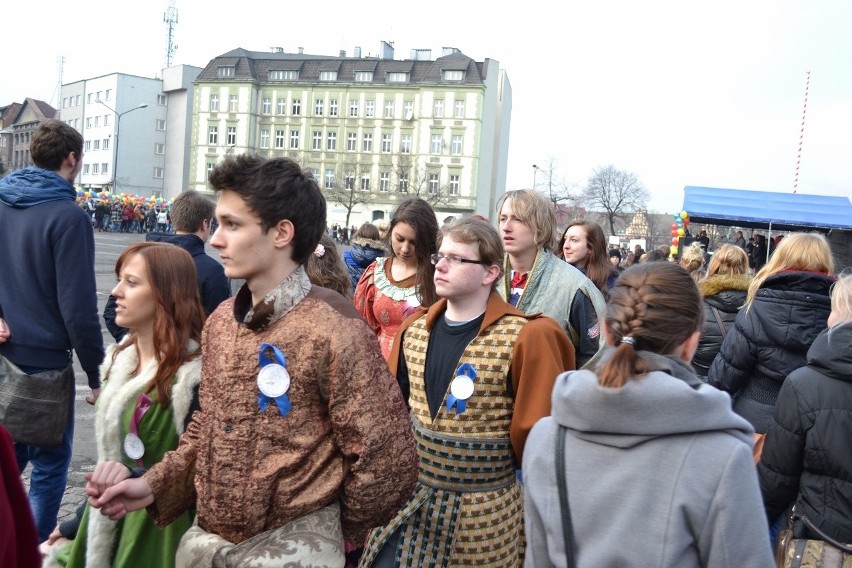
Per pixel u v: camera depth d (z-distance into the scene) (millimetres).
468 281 2635
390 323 4160
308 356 1800
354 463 1806
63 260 3506
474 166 66438
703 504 1505
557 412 1691
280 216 1825
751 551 1496
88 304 3576
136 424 2473
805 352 3469
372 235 6156
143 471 2129
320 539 1799
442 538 2520
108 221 45906
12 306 3512
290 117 70750
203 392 1940
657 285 1712
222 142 71500
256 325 1836
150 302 2521
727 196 18375
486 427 2559
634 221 65938
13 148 91438
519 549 2695
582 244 5094
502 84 73125
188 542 1885
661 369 1607
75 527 2744
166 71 80438
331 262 4270
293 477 1812
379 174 69000
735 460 1514
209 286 4191
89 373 3656
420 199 4125
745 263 4707
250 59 71812
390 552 2570
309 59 71562
